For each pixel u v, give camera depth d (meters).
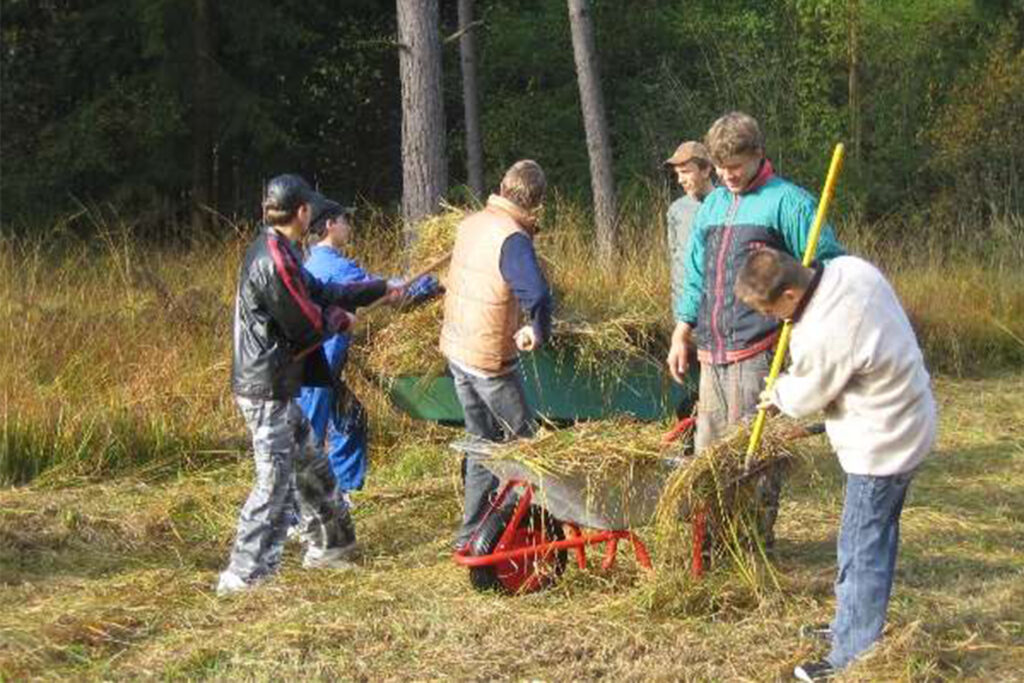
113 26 23.17
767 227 7.03
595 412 8.89
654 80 24.05
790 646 6.52
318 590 7.35
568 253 12.04
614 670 6.35
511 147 24.73
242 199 24.52
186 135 23.27
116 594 7.41
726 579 7.05
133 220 22.91
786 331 6.23
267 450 7.41
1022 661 6.46
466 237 7.52
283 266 7.26
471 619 6.86
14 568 7.91
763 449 6.83
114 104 22.98
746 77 21.94
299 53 24.91
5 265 12.20
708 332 7.22
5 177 22.77
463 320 7.48
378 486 9.45
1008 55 21.59
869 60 21.98
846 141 21.80
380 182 26.11
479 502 7.55
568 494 6.90
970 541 8.34
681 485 6.79
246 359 7.37
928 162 21.42
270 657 6.46
